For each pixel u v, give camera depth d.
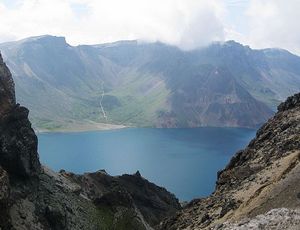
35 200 90.06
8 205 72.38
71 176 132.38
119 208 114.81
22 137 95.81
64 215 90.31
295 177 71.19
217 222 78.38
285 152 96.06
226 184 103.06
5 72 99.06
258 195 76.75
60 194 101.75
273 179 80.38
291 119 116.56
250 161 106.50
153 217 156.25
